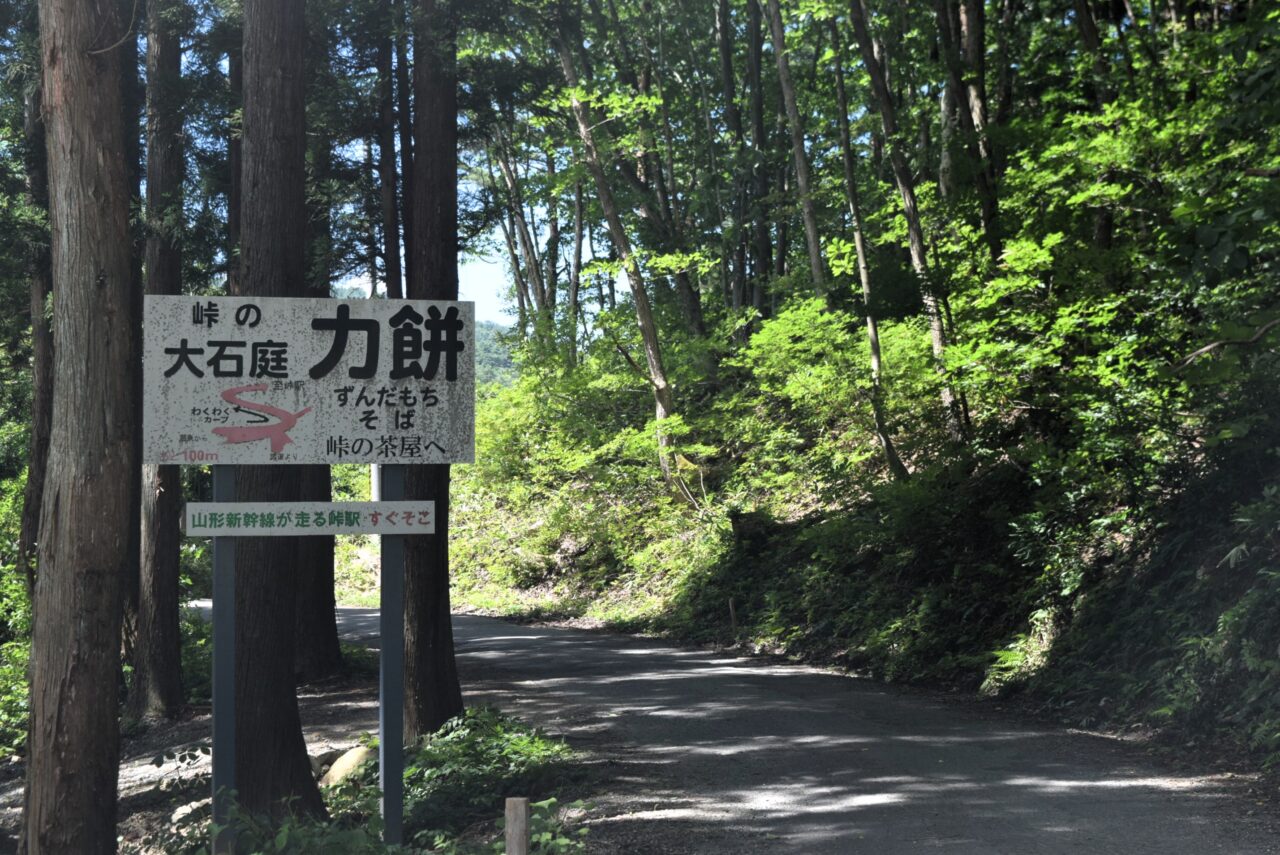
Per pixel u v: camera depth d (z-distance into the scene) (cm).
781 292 2842
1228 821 754
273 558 912
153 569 1647
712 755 1068
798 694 1480
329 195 1666
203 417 756
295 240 952
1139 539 1413
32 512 1859
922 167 2162
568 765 1027
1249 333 963
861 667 1744
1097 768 953
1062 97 1884
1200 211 1096
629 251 2744
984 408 1773
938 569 1819
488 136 1822
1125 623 1319
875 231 2598
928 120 2184
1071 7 2048
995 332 1580
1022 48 2031
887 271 1769
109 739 711
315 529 764
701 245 3198
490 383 3869
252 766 891
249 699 898
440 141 1239
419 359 792
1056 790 870
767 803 862
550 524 3234
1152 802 818
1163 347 1339
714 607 2369
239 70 1720
